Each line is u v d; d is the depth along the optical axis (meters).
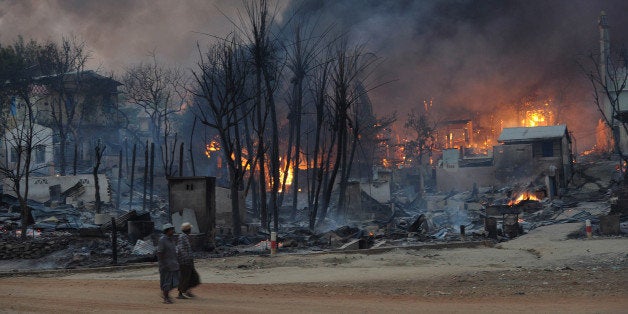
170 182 30.41
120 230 30.89
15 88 71.88
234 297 13.97
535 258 22.45
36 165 66.81
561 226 36.22
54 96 75.56
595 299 12.23
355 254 25.55
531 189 60.06
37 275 21.75
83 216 46.06
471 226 43.16
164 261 13.16
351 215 52.78
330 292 14.72
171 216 30.17
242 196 39.59
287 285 16.23
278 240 32.38
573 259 21.28
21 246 26.78
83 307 12.41
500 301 12.49
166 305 12.62
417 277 17.41
